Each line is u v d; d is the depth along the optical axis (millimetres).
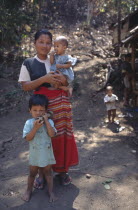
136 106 6879
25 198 3098
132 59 6840
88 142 4926
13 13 9211
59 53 2984
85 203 3061
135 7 10055
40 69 2998
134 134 5293
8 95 7492
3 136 5328
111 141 4957
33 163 2971
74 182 3496
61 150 3129
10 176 3719
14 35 10078
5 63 9406
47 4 14727
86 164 4012
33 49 10688
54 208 2953
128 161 4117
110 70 8242
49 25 13367
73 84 7848
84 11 14992
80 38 12492
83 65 9305
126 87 6926
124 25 8859
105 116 6375
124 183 3484
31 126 2922
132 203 3070
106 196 3195
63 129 3107
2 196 3213
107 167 3916
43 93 3023
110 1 11305
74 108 6891
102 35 13156
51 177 3105
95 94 7516
